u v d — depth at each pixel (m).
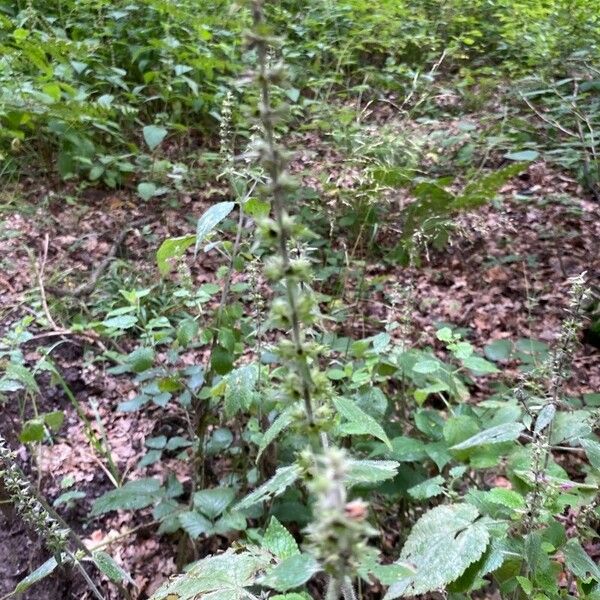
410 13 8.24
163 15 6.48
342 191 4.76
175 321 3.82
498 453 2.21
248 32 1.10
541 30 7.48
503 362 3.74
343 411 1.89
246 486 2.67
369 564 1.31
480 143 5.92
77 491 2.95
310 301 1.21
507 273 4.67
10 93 4.98
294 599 1.77
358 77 7.32
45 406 3.33
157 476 2.99
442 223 4.61
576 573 1.82
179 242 2.51
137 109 5.38
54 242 4.57
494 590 2.43
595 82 6.41
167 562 2.68
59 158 5.07
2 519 2.85
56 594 2.64
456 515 1.85
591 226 5.13
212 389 2.50
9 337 3.27
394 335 3.94
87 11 6.60
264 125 1.15
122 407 2.87
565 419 2.16
